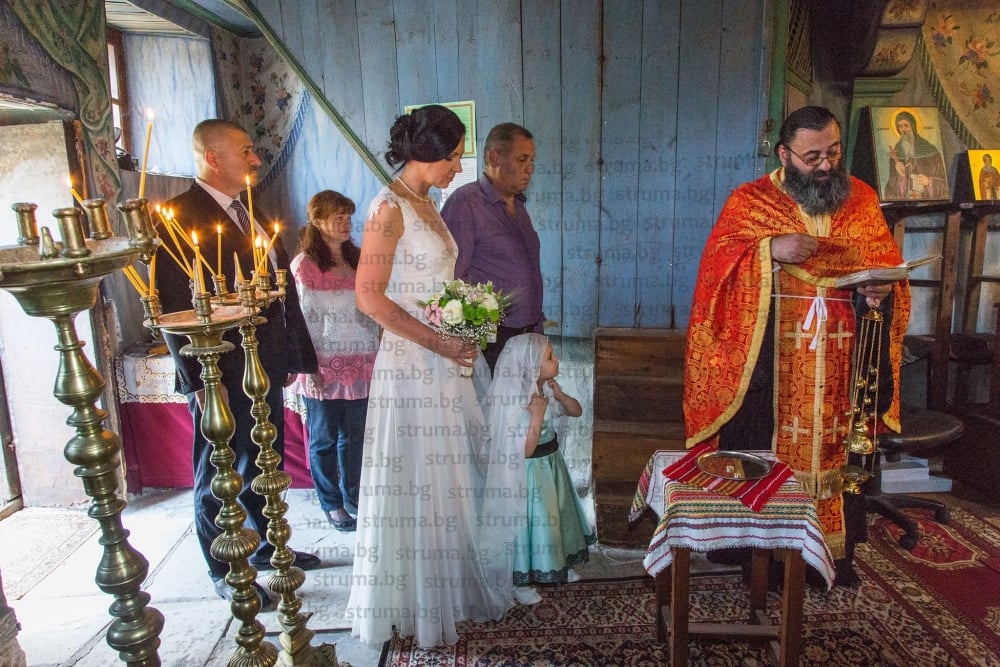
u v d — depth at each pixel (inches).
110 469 43.3
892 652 80.7
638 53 109.9
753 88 108.3
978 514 117.0
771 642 79.5
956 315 142.2
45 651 85.2
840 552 90.0
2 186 116.1
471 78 115.3
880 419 93.0
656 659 80.4
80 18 120.2
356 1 115.1
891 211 125.3
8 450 124.7
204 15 159.6
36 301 38.0
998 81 132.8
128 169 142.6
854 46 127.8
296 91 179.9
